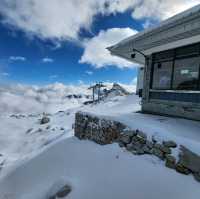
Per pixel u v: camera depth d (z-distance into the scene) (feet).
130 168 15.29
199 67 21.25
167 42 22.17
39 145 47.09
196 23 17.11
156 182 12.88
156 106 26.55
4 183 23.32
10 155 44.50
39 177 21.17
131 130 18.40
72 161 21.17
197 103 21.17
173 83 24.49
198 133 15.79
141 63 36.65
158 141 15.33
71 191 15.56
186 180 12.13
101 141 22.49
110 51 30.27
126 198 12.75
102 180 15.42
